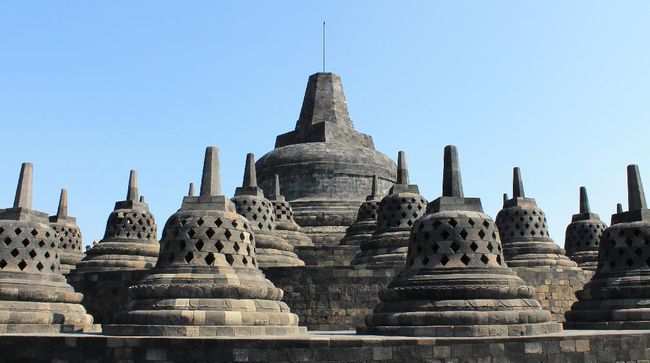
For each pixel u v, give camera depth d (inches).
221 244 761.0
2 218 887.7
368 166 1753.2
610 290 948.0
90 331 896.9
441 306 730.8
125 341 652.1
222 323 695.1
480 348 652.7
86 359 660.1
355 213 1621.6
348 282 1072.2
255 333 707.4
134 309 733.9
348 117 1929.1
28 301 834.8
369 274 1077.1
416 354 636.7
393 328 735.7
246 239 789.9
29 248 866.1
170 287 720.3
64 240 1427.2
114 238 1301.7
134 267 1262.3
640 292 922.7
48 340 679.7
